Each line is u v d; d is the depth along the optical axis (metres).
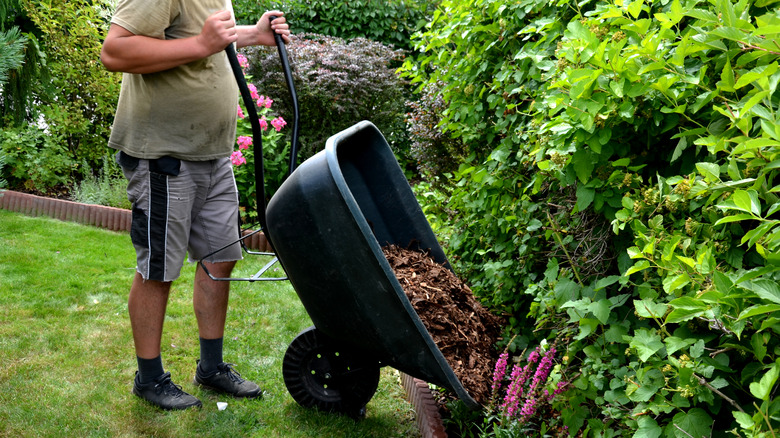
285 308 3.67
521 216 2.46
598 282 1.93
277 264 4.46
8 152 5.43
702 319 1.50
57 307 3.41
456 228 3.27
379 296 1.98
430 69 5.20
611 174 1.85
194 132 2.44
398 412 2.64
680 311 1.39
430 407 2.46
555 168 1.96
